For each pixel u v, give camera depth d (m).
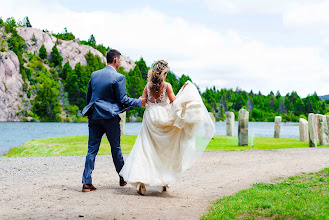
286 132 39.94
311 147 13.98
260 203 4.07
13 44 174.50
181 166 5.02
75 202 4.39
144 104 5.18
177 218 3.69
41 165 8.62
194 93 4.91
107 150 12.49
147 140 4.99
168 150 4.97
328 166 8.27
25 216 3.65
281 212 3.64
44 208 4.04
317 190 4.96
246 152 11.80
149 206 4.25
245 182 6.24
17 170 7.70
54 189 5.34
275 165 8.60
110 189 5.39
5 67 144.00
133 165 4.86
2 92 138.75
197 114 4.85
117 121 5.33
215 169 7.98
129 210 4.01
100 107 5.16
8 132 47.06
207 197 4.95
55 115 146.75
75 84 163.25
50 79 172.38
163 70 4.98
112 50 5.43
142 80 167.62
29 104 147.75
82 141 15.73
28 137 34.84
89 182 5.18
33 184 5.82
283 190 5.06
